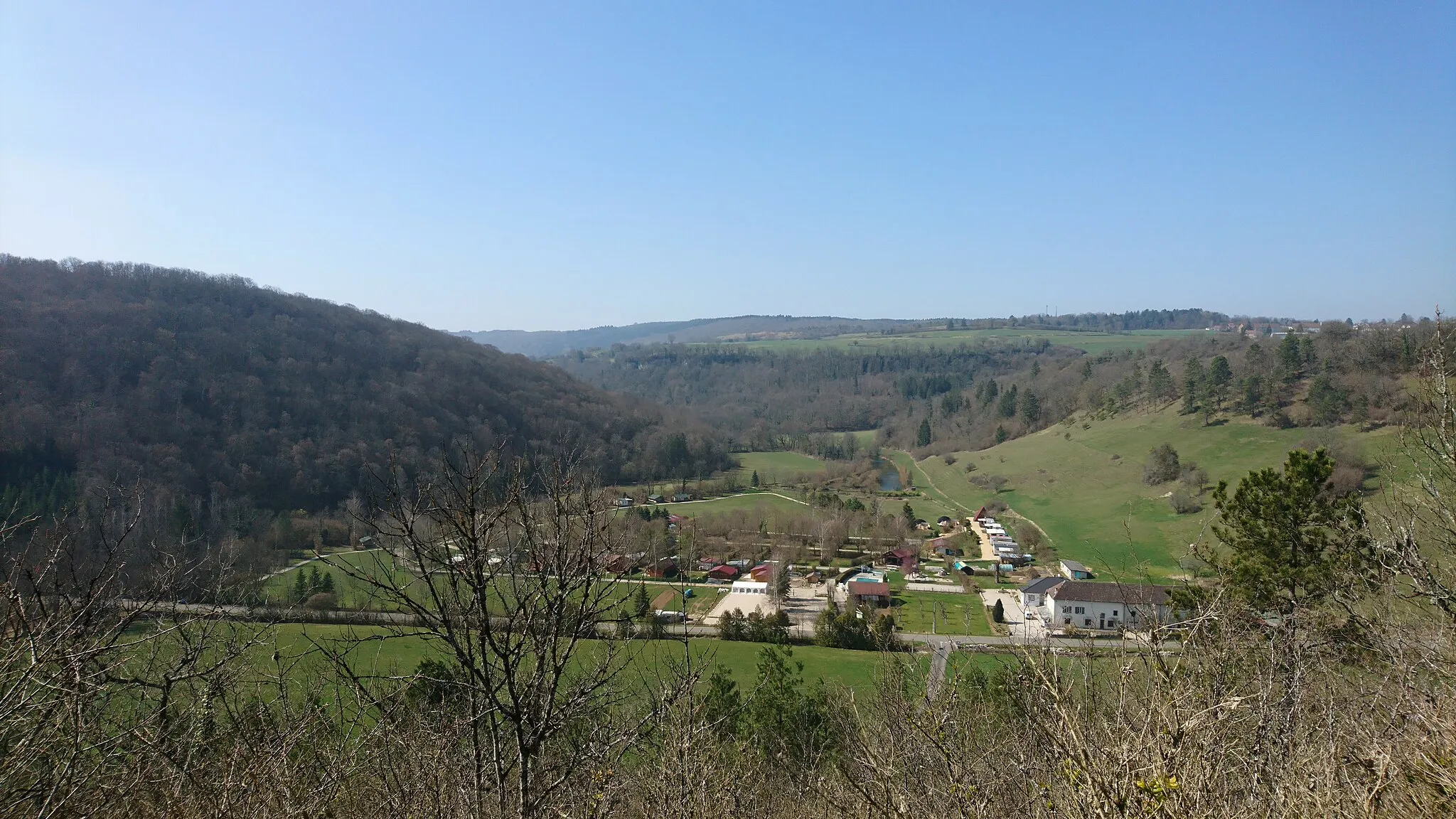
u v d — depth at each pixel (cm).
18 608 450
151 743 464
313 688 532
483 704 423
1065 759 373
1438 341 699
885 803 482
